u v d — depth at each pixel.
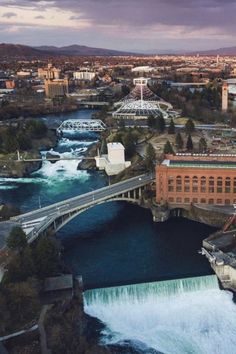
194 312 142.88
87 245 187.00
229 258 158.88
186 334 134.62
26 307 126.25
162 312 143.00
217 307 144.62
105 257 175.88
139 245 185.75
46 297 135.00
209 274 157.00
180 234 195.38
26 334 120.56
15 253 149.00
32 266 140.38
